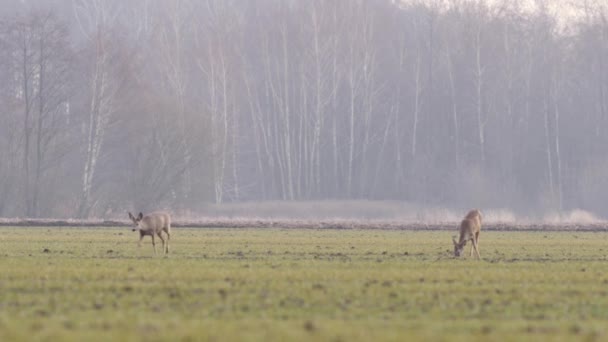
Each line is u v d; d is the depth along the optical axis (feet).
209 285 343.67
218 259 468.75
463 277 378.12
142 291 327.47
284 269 406.82
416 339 237.66
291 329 251.60
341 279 367.45
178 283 348.18
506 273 396.78
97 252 517.96
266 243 615.98
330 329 251.19
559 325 265.13
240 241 636.89
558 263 462.19
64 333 242.37
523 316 282.97
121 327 253.65
